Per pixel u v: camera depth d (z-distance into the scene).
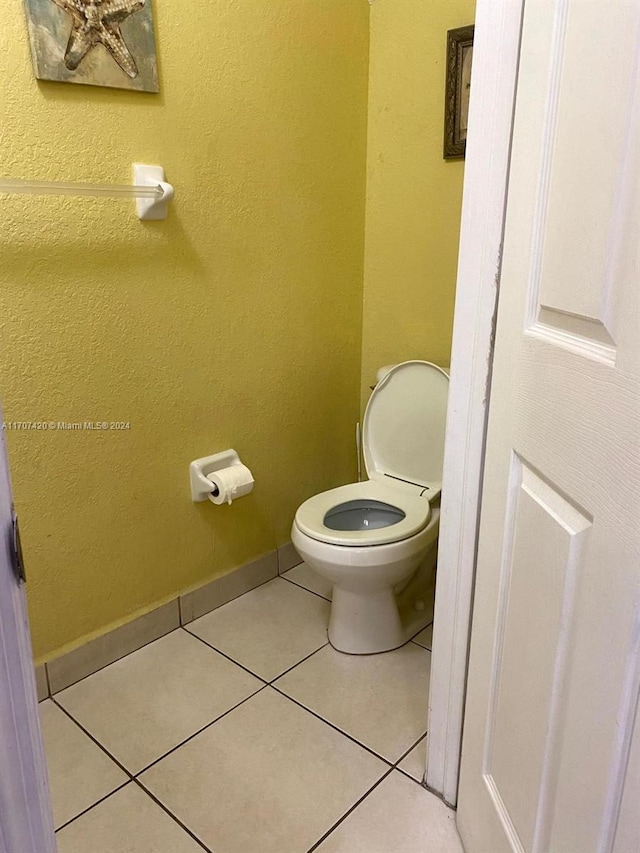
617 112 0.67
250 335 1.90
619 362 0.67
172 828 1.30
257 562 2.13
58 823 1.31
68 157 1.42
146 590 1.83
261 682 1.71
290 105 1.83
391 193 2.06
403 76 1.93
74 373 1.53
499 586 1.03
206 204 1.69
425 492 1.88
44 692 1.64
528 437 0.91
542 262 0.86
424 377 1.88
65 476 1.57
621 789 0.69
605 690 0.71
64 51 1.35
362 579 1.66
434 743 1.35
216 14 1.60
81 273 1.49
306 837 1.28
